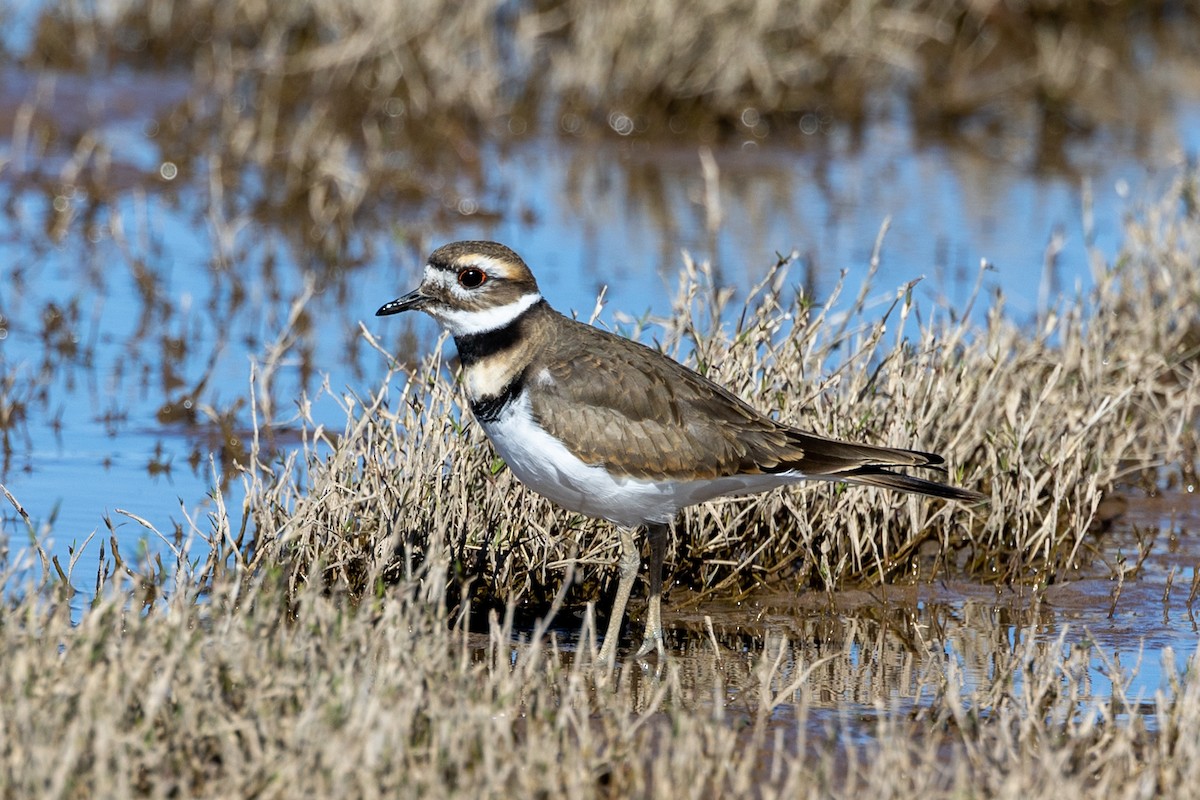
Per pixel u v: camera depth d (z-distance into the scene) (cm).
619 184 2052
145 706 720
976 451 1180
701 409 933
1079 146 2261
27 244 1753
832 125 2331
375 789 670
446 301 944
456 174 2044
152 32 2353
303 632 779
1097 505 1148
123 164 1986
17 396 1375
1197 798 723
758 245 1800
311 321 1573
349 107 2166
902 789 724
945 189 2056
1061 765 738
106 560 1043
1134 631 1019
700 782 726
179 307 1600
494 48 2292
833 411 1116
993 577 1121
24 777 661
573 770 723
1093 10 2781
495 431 942
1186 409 1290
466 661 803
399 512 985
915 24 2400
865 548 1112
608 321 1499
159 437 1307
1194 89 2559
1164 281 1533
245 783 688
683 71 2261
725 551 1085
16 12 2398
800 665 951
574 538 1045
